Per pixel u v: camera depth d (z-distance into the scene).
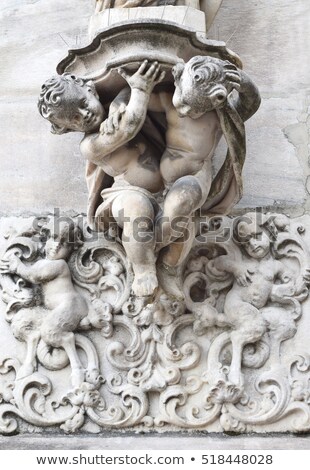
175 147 4.50
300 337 4.80
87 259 4.92
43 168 5.14
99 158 4.51
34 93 5.25
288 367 4.75
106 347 4.80
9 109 5.22
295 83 5.16
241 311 4.77
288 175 5.05
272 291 4.82
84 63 4.56
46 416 4.71
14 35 5.34
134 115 4.37
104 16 4.59
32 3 5.37
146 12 4.57
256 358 4.75
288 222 4.95
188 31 4.38
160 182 4.58
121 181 4.57
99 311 4.82
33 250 4.93
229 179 4.64
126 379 4.75
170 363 4.74
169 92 4.50
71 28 5.32
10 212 5.07
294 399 4.68
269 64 5.19
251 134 5.11
